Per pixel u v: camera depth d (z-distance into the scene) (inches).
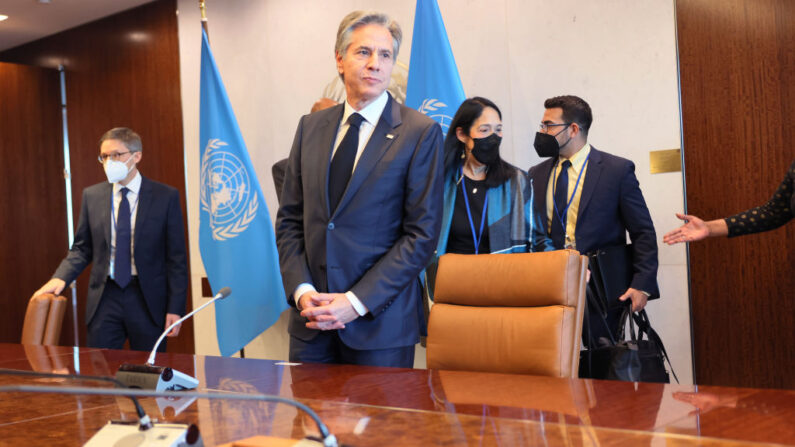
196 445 43.2
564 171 136.8
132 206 161.0
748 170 137.6
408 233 96.9
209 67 180.5
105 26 242.5
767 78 135.1
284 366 76.6
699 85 142.3
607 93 151.9
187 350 222.8
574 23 155.3
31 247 255.8
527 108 161.5
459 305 86.7
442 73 150.1
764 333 137.1
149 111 232.1
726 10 138.9
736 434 41.6
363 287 92.3
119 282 157.0
